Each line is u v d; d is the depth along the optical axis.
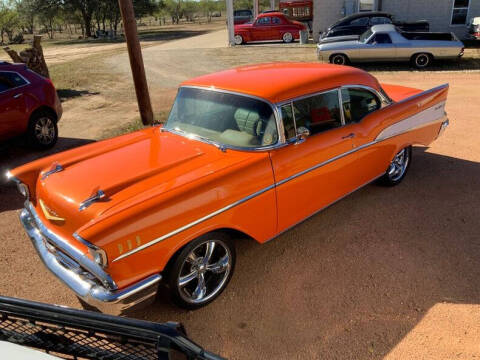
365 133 4.51
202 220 3.19
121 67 17.14
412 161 6.37
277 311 3.44
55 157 3.91
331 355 2.98
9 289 3.84
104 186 3.20
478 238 4.33
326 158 4.11
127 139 4.24
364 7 20.00
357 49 13.91
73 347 1.99
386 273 3.84
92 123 9.36
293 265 4.03
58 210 3.22
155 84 13.37
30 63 12.84
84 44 34.78
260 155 3.60
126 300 2.88
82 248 3.02
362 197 5.30
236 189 3.38
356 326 3.24
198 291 3.46
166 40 30.34
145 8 52.69
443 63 14.51
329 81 4.19
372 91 4.65
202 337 3.20
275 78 4.07
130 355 1.90
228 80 4.15
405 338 3.11
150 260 2.96
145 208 2.89
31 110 7.38
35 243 3.58
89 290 2.91
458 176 5.78
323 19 20.80
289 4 25.80
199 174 3.29
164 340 1.71
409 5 19.38
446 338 3.09
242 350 3.06
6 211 5.41
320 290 3.66
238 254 4.23
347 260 4.06
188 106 4.27
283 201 3.82
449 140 7.20
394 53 13.80
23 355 1.90
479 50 16.83
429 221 4.68
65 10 47.97
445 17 19.16
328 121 4.17
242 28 21.92
